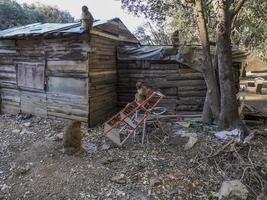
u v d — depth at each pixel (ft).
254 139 21.61
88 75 25.07
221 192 14.88
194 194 15.06
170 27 53.21
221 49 22.43
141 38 64.85
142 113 25.85
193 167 17.54
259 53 61.52
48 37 25.66
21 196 15.02
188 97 29.60
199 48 25.53
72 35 24.30
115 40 30.86
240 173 16.75
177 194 15.02
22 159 19.13
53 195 14.99
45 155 19.54
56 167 17.79
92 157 19.26
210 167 17.42
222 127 23.12
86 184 15.94
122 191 15.33
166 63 29.60
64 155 19.43
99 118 27.63
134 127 21.30
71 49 25.52
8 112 31.09
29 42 27.86
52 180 16.37
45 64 27.25
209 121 25.08
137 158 18.93
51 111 27.89
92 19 23.86
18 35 26.63
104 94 28.55
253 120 27.37
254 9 40.75
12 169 17.87
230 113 22.79
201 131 23.17
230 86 22.65
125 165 18.04
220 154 18.52
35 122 27.37
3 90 31.09
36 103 28.86
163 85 29.86
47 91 27.76
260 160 18.04
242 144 19.54
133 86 31.14
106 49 28.55
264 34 54.08
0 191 15.51
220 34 22.36
